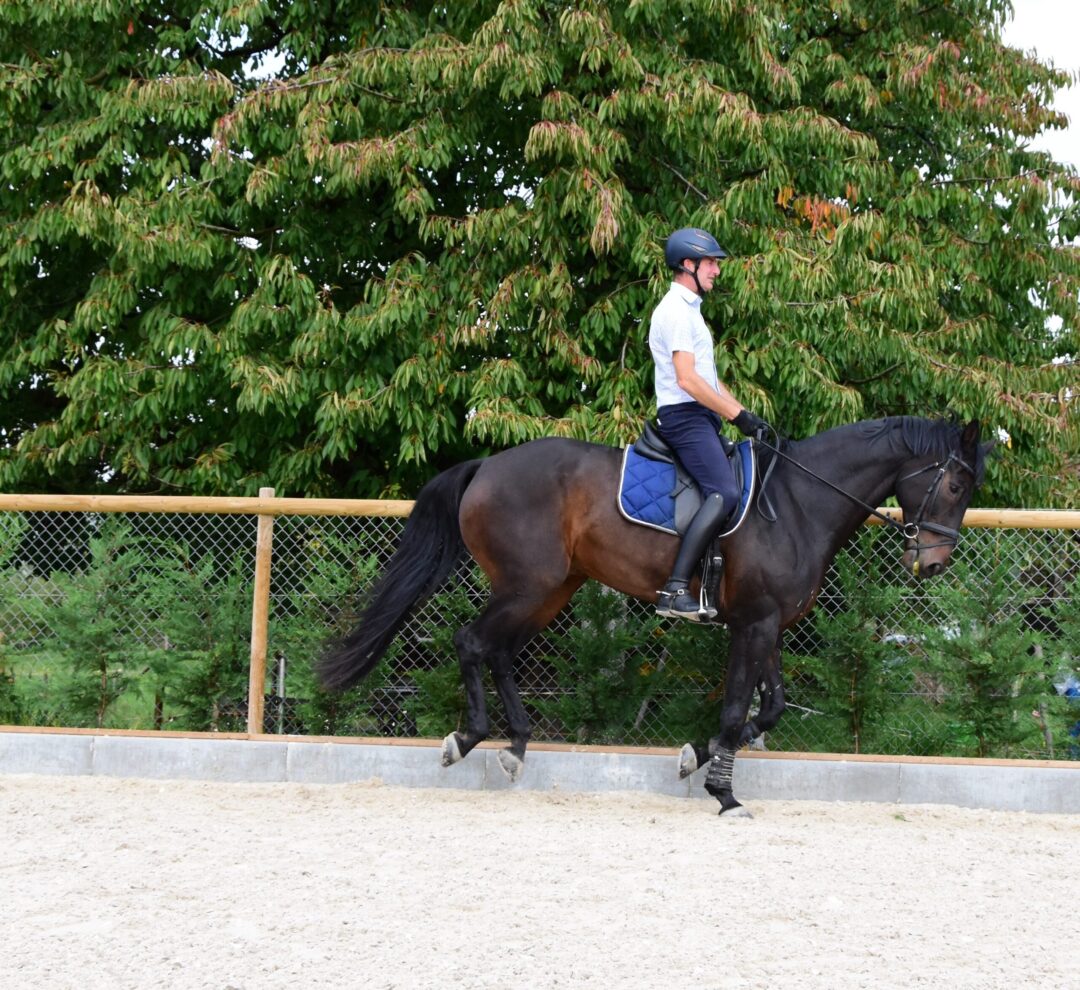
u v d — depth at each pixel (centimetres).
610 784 703
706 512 612
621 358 936
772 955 400
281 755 718
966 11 1170
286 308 934
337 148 897
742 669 635
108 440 1013
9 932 408
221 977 366
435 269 959
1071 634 714
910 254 1008
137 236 912
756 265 889
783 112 971
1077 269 1083
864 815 659
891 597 718
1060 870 539
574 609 741
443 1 1009
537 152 874
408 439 913
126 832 573
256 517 782
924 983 376
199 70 1012
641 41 955
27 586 773
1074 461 1230
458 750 670
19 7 982
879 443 642
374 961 383
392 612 664
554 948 401
